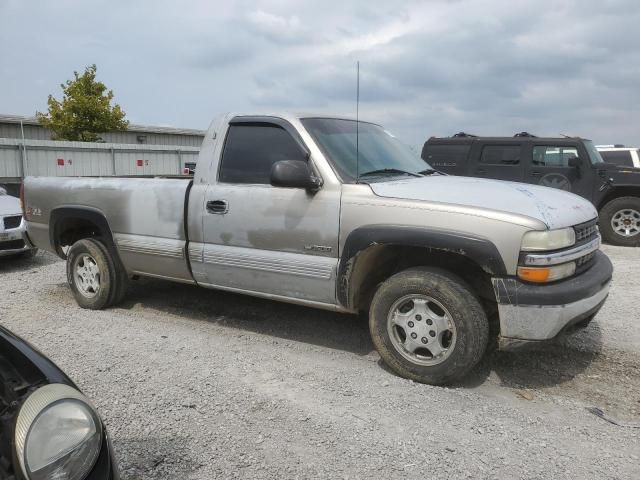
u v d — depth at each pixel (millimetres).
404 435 3098
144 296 6031
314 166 4078
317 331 4871
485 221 3416
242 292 4570
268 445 3004
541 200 3711
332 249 3955
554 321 3344
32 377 1987
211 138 4672
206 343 4574
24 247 8148
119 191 5195
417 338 3709
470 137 11383
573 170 10383
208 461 2861
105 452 1846
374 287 4230
